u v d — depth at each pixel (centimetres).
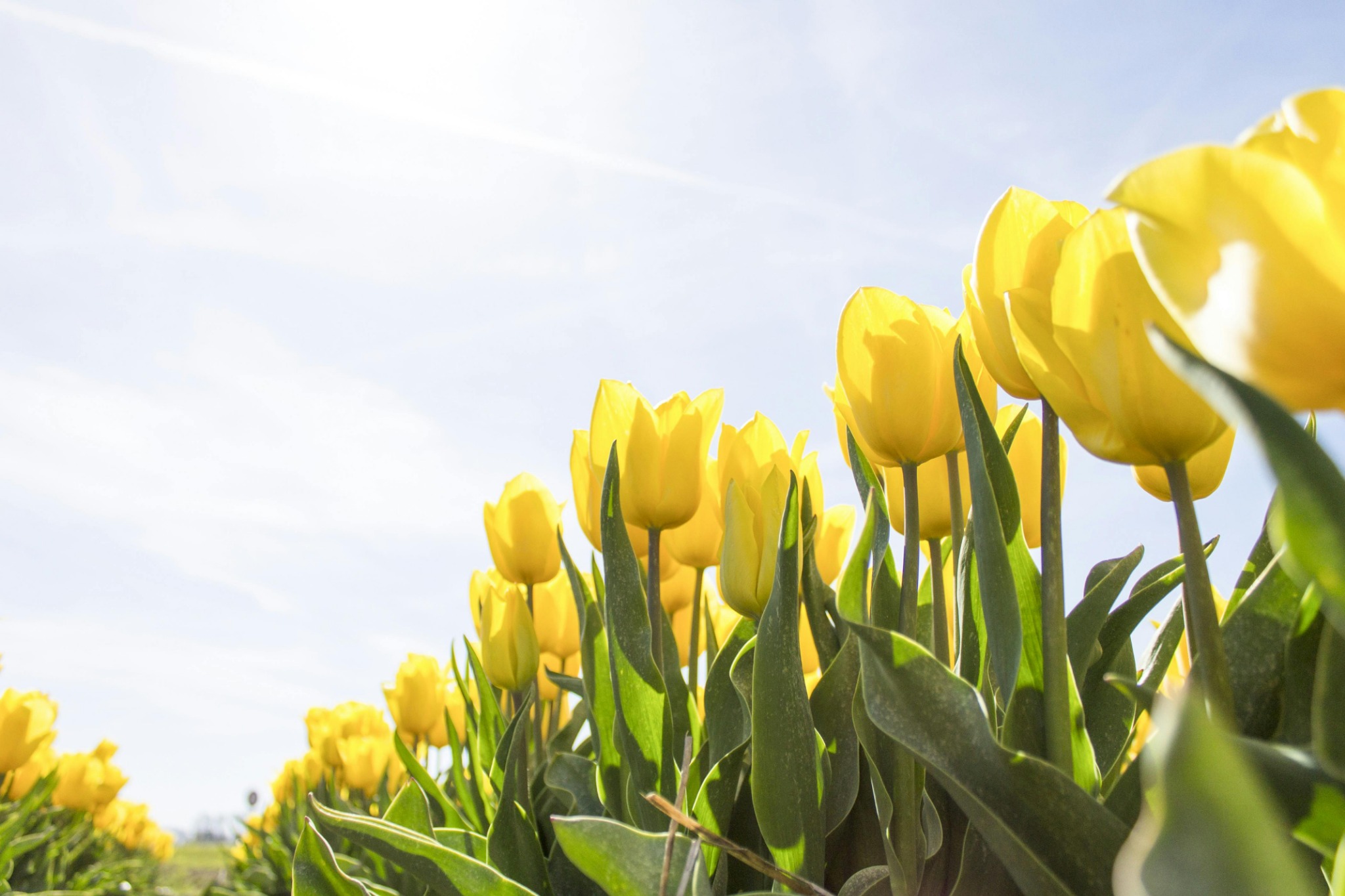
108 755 290
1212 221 27
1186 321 29
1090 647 47
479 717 75
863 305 49
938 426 48
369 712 173
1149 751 33
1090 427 40
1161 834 18
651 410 61
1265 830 17
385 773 129
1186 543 39
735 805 53
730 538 57
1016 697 42
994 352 44
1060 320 39
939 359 48
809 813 47
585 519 66
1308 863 33
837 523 68
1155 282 29
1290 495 22
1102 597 48
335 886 50
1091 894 37
